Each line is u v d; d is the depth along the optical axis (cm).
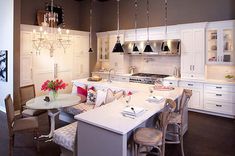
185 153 329
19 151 336
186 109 411
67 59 673
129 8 715
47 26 596
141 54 675
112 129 212
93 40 762
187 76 573
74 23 765
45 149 344
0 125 454
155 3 658
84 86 521
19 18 521
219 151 335
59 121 479
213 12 558
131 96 361
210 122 473
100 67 790
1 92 568
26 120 348
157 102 317
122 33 687
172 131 353
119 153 212
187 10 600
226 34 516
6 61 536
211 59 537
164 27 600
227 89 498
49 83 392
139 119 240
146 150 303
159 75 646
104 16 784
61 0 710
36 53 578
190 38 559
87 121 235
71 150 279
